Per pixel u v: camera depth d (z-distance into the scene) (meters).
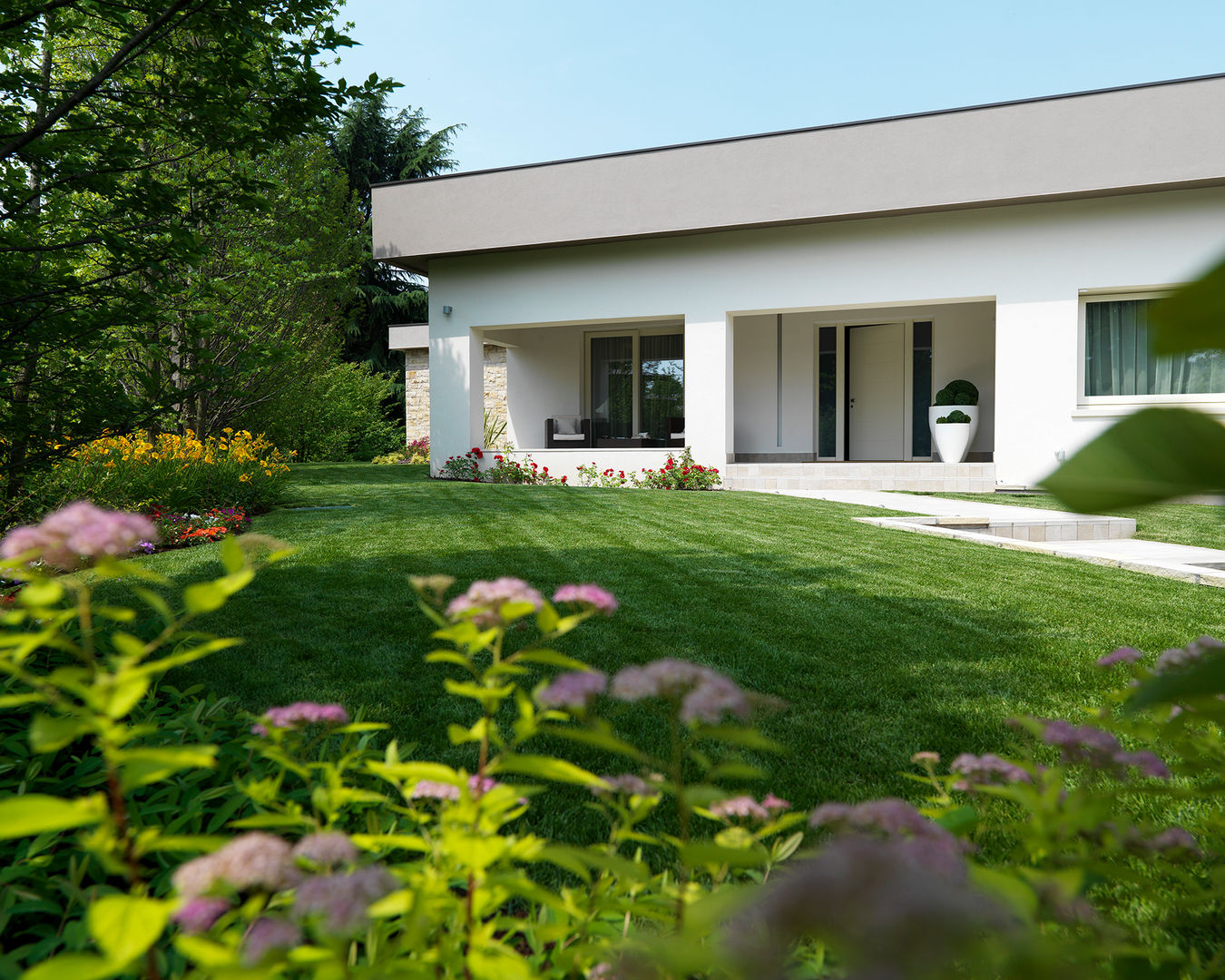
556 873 1.74
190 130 3.58
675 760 0.92
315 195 13.93
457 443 12.88
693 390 11.62
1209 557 5.48
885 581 4.82
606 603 1.03
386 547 5.88
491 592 1.00
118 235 3.43
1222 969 0.89
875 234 10.67
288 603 4.16
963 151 9.79
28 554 0.81
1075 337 9.88
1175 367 9.80
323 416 20.47
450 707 2.74
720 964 0.49
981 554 5.77
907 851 0.65
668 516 7.83
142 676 0.79
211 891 0.69
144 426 3.65
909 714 2.69
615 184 11.39
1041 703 2.79
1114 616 3.98
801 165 10.50
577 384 15.14
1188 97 8.91
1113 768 1.07
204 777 1.77
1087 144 9.30
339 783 1.24
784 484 11.20
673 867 1.75
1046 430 10.02
